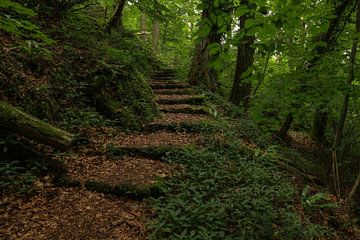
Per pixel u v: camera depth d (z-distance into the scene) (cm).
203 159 627
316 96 527
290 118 970
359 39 559
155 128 809
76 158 579
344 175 798
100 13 1592
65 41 895
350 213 580
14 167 475
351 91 521
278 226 455
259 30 346
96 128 703
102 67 855
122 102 836
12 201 438
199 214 424
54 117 655
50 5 973
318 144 1032
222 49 361
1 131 513
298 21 360
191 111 981
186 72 1548
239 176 582
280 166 705
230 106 1098
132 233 412
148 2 1122
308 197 568
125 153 640
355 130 819
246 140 824
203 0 374
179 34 2330
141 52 1532
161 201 487
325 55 593
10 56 647
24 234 387
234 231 422
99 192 500
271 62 1170
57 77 731
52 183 502
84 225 418
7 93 582
